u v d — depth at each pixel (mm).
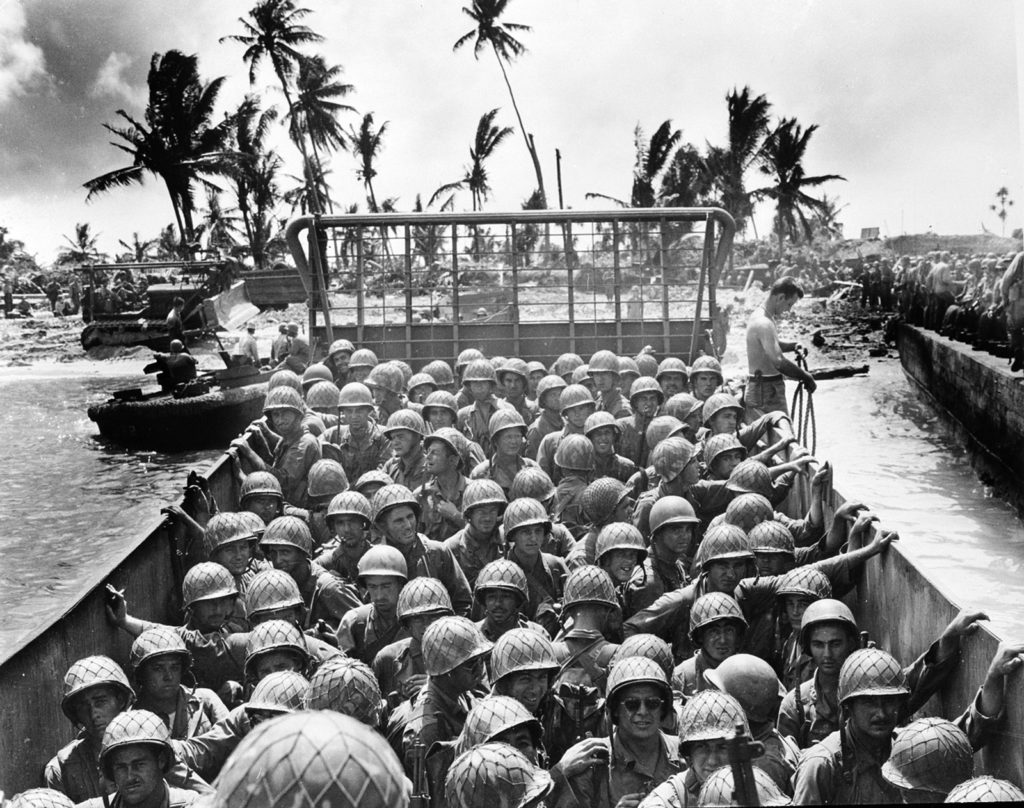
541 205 24141
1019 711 5039
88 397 31641
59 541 15938
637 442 11141
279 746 2334
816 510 8500
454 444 9625
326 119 26719
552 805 5395
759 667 5496
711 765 4844
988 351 19969
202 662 7023
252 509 9531
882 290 33188
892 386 25844
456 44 24422
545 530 7879
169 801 5234
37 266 54219
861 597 7719
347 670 5820
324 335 14859
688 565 8469
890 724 5238
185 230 38500
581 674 6461
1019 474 15773
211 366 33625
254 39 26844
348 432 11406
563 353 14297
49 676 6074
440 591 6754
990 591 11906
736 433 10719
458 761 4945
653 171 22828
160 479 20266
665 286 14188
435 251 15141
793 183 24594
